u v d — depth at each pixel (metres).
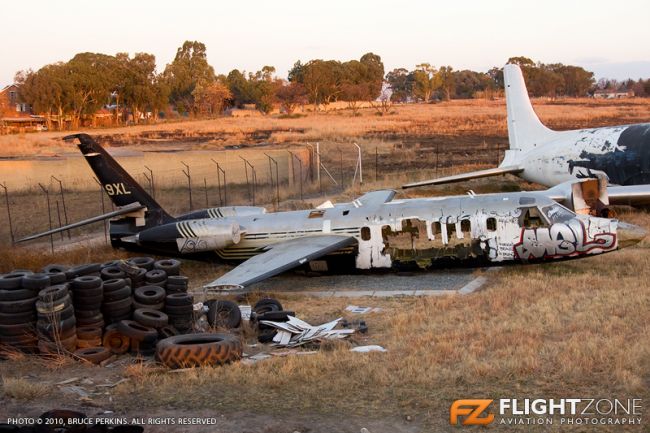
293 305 19.02
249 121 108.00
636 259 21.64
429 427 10.09
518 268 21.64
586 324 14.70
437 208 21.72
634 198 28.72
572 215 20.92
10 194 41.81
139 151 63.12
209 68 162.75
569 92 195.38
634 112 94.81
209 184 44.06
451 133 71.69
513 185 39.88
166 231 23.19
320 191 41.16
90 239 29.14
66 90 106.88
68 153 65.94
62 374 13.30
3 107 110.81
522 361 12.30
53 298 14.09
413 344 14.05
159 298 15.77
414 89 179.75
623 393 10.98
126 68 124.06
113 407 11.07
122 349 14.88
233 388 11.86
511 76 36.31
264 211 23.98
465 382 11.73
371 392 11.45
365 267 22.12
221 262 23.62
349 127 81.81
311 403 11.07
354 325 15.88
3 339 14.37
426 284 20.75
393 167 49.19
